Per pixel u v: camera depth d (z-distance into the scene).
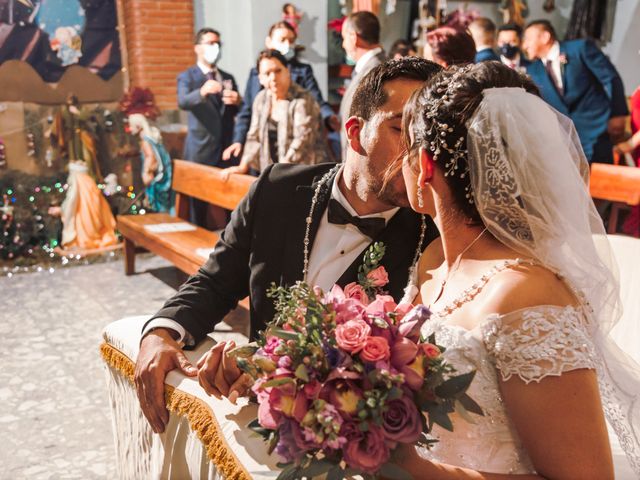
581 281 1.18
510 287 1.14
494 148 1.15
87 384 3.58
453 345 1.16
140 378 1.67
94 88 6.14
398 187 1.53
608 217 5.56
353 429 1.04
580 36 7.34
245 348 1.21
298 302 1.18
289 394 1.06
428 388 1.06
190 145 6.15
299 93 5.23
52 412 3.28
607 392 1.24
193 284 1.88
